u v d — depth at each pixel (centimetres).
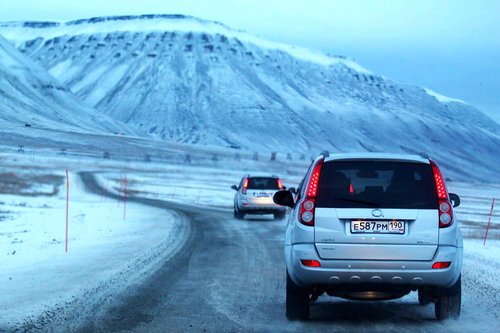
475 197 10100
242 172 16850
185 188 10050
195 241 2498
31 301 1309
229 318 1162
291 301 1138
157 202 6244
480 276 1661
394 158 1089
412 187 1079
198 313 1203
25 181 10644
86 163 17825
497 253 2269
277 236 2717
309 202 1086
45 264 1888
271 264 1864
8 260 2011
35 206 5303
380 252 1057
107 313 1198
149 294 1389
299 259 1077
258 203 3725
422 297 1298
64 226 3431
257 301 1323
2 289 1459
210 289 1457
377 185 1202
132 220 3781
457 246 1083
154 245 2350
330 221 1073
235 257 2019
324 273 1069
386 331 1065
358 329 1080
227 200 7106
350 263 1064
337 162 1097
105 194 8125
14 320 1134
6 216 4153
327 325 1109
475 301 1326
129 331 1062
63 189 9119
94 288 1452
